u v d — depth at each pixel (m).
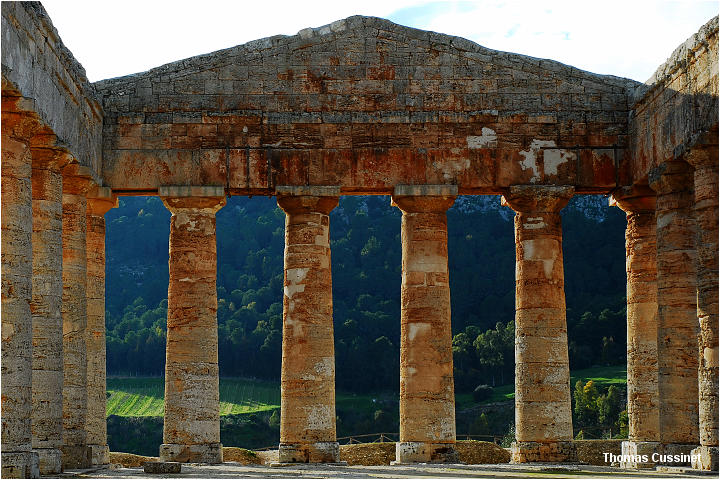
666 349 45.38
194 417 47.12
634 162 48.78
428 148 48.94
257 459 53.59
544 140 49.25
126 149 48.56
